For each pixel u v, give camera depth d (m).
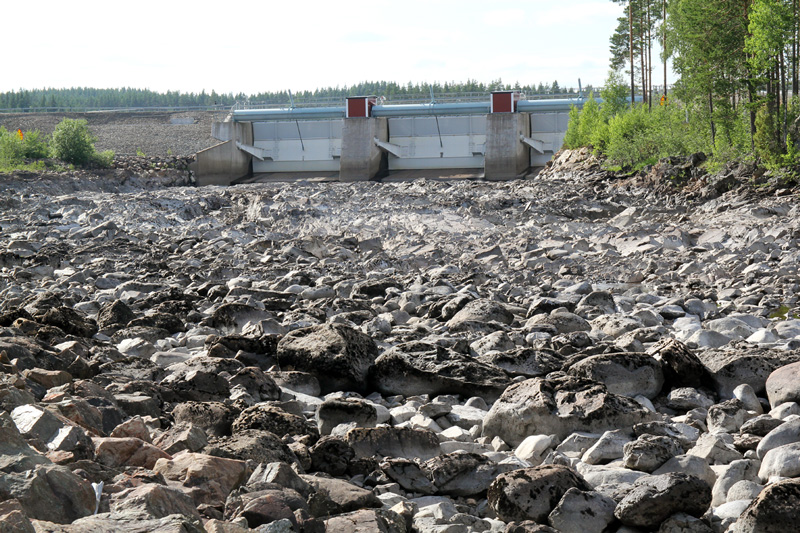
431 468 7.50
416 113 91.94
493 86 132.38
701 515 6.40
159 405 9.66
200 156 92.50
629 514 6.27
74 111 149.00
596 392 9.16
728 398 10.65
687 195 52.09
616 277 24.98
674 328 15.98
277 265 27.67
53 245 31.98
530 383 9.38
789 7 53.03
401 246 34.41
